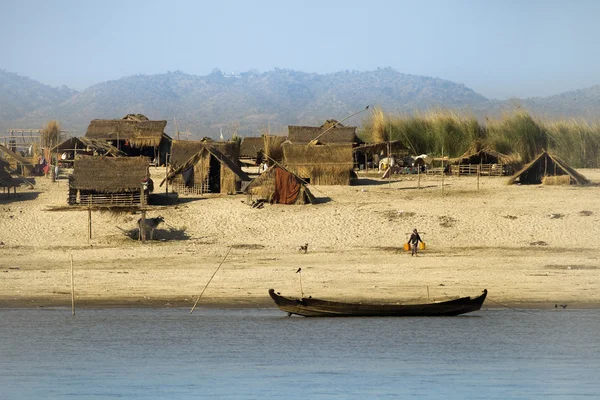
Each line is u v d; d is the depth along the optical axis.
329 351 111.44
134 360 110.38
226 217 195.12
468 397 98.25
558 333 117.81
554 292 133.12
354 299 127.19
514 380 103.06
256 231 185.12
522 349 113.00
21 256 163.25
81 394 99.12
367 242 176.38
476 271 146.88
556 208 196.38
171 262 156.62
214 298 132.00
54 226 188.50
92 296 133.38
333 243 175.88
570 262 153.88
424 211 196.38
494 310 126.56
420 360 109.56
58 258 161.00
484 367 108.12
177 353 110.75
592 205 198.75
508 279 140.62
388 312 123.06
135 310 126.69
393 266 151.38
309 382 102.75
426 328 123.12
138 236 180.88
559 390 100.19
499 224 184.88
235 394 98.75
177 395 98.75
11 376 104.06
